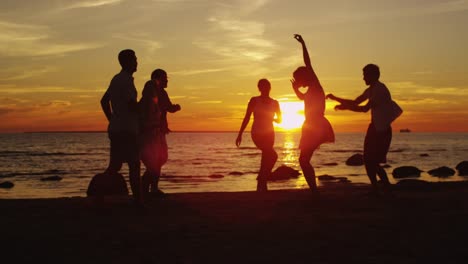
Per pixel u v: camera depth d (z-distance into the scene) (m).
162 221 6.31
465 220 6.17
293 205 7.70
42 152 67.06
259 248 4.78
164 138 8.76
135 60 7.00
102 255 4.58
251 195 9.21
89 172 34.94
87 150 74.50
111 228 5.85
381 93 7.84
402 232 5.47
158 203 8.03
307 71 7.90
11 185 24.89
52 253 4.67
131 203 8.12
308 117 7.87
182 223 6.14
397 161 44.84
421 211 6.95
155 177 8.75
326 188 10.67
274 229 5.71
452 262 4.21
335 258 4.38
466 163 30.19
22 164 43.94
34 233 5.59
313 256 4.45
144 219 6.48
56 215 6.87
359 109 7.95
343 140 156.00
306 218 6.45
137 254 4.60
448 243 4.90
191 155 60.47
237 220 6.34
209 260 4.36
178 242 5.07
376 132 8.02
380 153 8.16
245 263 4.25
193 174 31.56
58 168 39.09
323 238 5.20
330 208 7.33
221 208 7.46
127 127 6.90
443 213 6.76
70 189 23.67
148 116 8.38
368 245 4.86
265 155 9.89
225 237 5.29
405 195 8.88
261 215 6.73
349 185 11.84
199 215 6.77
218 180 26.70
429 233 5.40
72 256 4.55
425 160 46.50
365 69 7.96
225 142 137.38
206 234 5.46
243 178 28.16
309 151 7.88
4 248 4.88
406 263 4.19
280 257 4.43
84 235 5.46
